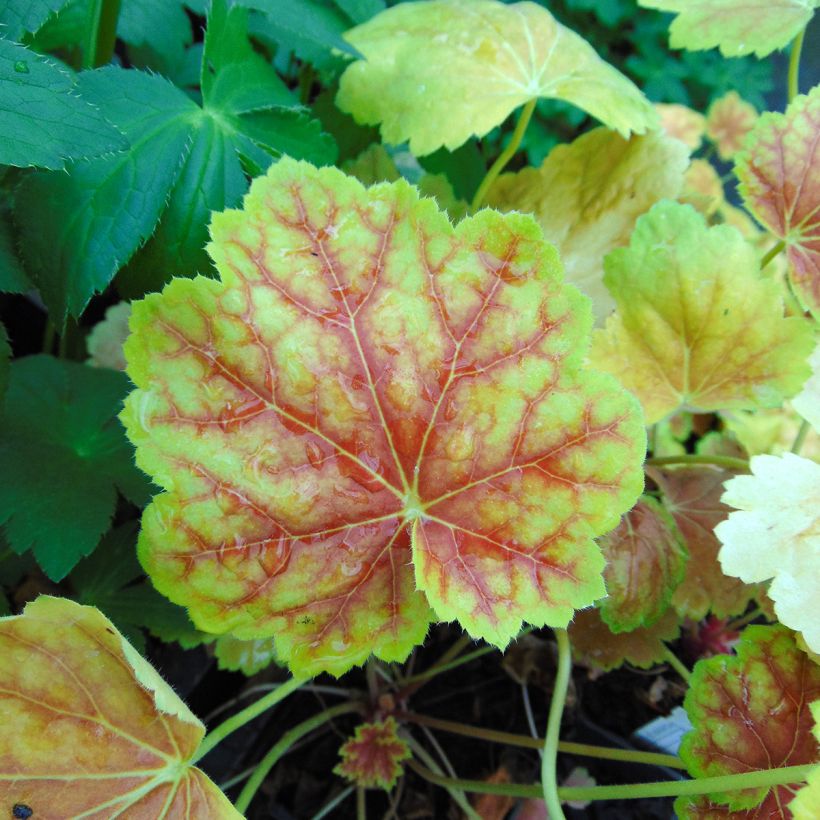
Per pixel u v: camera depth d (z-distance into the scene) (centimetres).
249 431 20
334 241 20
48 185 23
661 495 30
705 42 31
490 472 21
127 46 35
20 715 19
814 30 48
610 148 32
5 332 25
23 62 21
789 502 23
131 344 19
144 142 24
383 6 33
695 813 23
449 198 32
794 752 23
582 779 32
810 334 26
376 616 21
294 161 20
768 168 28
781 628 24
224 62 25
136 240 24
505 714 34
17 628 19
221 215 20
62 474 26
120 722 19
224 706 32
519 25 30
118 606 28
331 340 20
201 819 20
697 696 24
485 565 21
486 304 21
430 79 29
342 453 21
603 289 32
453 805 31
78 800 19
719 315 27
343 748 30
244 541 20
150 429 20
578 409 21
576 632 29
